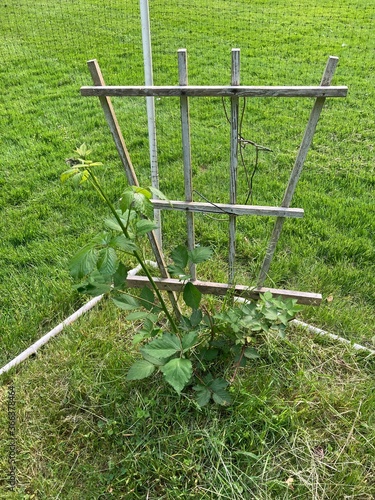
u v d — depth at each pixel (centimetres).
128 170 209
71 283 271
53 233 319
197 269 279
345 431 193
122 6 928
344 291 266
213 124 466
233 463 182
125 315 252
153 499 173
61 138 446
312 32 760
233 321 198
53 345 234
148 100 224
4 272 285
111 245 166
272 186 362
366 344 235
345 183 366
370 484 176
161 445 188
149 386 211
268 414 195
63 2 967
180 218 329
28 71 620
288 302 206
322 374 215
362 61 630
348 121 469
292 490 173
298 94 166
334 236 304
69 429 200
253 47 688
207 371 213
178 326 223
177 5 933
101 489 176
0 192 365
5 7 928
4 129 468
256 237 310
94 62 182
